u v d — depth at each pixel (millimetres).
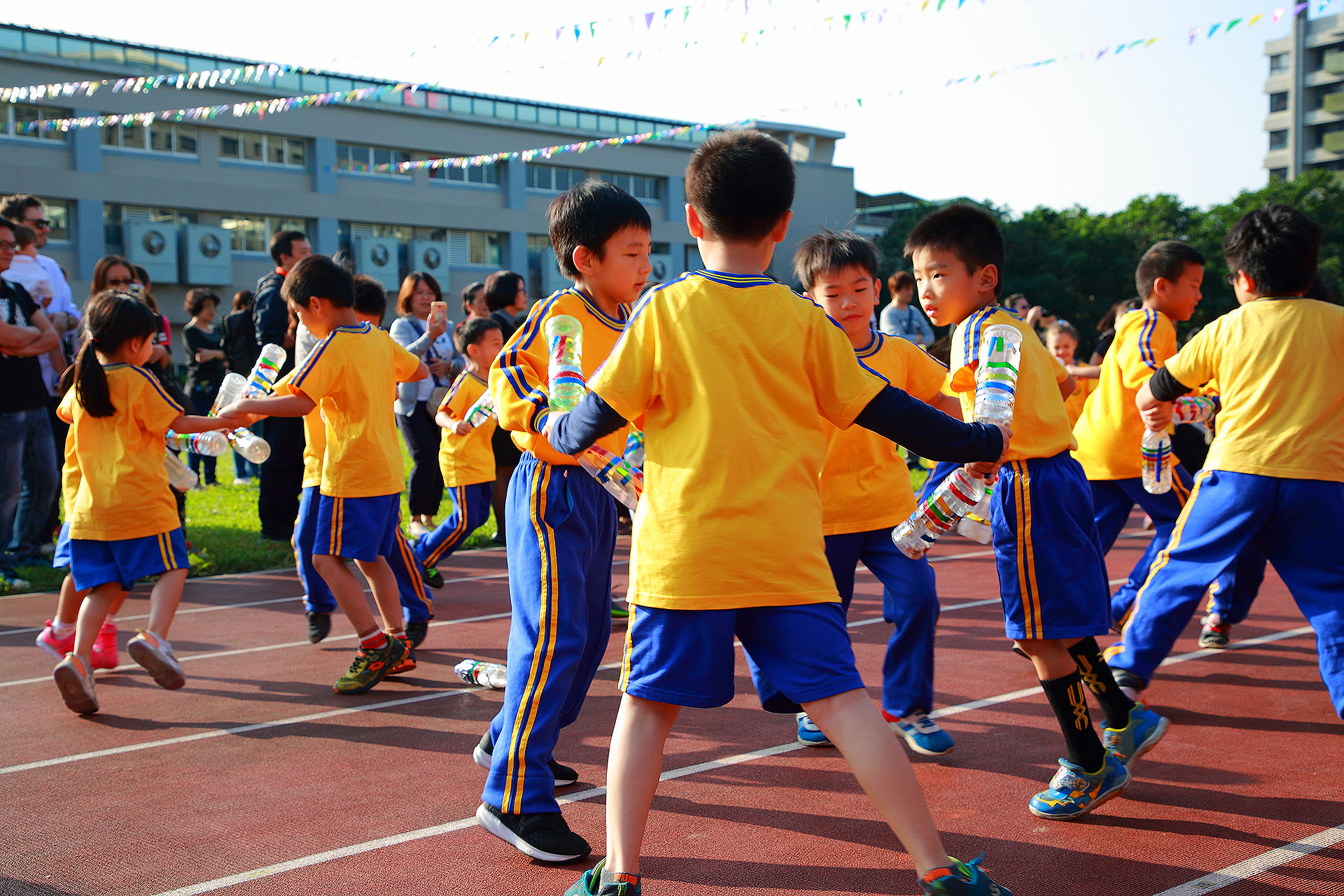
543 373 2965
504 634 5758
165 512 4473
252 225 37531
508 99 42125
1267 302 3631
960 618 5879
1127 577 6934
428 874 2779
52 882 2766
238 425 4500
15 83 32219
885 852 2836
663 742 2350
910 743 3666
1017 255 45281
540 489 2932
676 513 2262
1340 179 55812
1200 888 2584
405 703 4473
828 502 3740
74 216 33656
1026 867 2723
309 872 2807
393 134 39625
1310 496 3473
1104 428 4988
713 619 2236
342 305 4734
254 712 4363
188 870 2828
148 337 4504
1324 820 2980
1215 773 3379
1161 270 4785
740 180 2326
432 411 8414
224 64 36188
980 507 3115
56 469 7465
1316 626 3500
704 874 2727
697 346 2283
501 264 42750
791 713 4133
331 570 4590
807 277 3783
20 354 6738
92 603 4387
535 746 2857
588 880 2402
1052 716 4039
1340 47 87500
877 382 2330
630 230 3045
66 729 4160
